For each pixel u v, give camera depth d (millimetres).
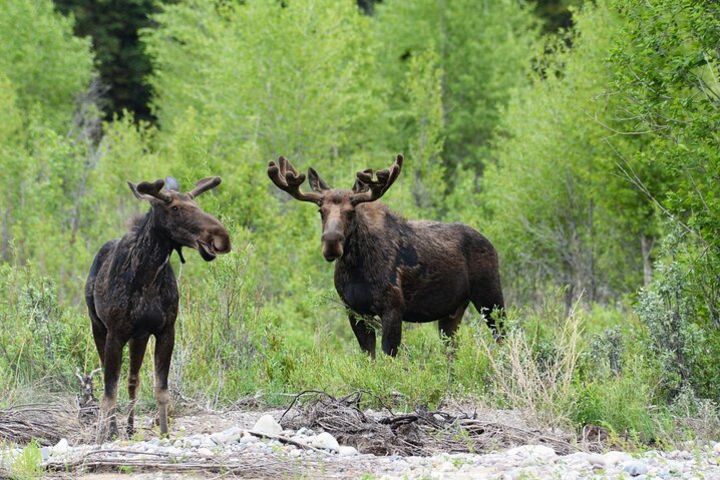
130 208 54344
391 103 82312
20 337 27266
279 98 64062
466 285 29609
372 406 24406
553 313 31672
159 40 90188
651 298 26281
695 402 23625
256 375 27938
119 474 17812
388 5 87562
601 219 50562
